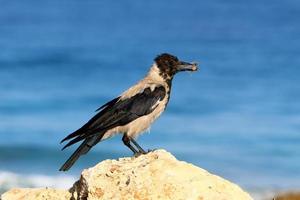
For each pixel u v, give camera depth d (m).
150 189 10.23
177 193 10.18
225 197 10.20
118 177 10.50
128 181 10.36
